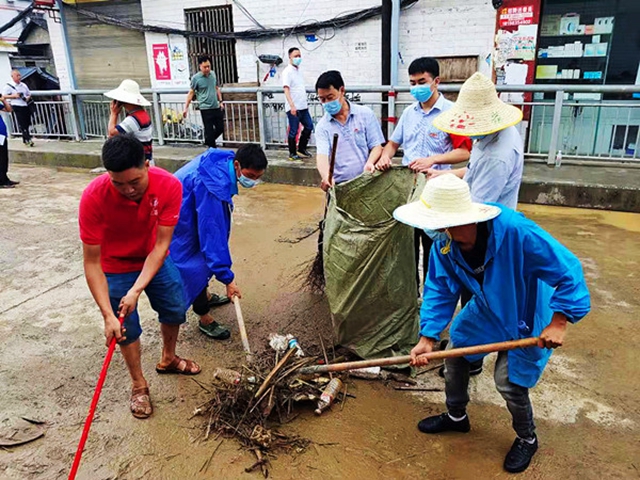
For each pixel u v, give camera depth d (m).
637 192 6.17
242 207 7.05
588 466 2.56
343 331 3.42
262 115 8.99
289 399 2.96
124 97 6.16
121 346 2.89
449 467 2.59
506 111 2.78
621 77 7.80
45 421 2.96
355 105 4.03
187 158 8.77
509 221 2.14
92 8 11.59
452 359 2.59
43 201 7.54
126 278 2.86
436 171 3.50
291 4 9.71
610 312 4.00
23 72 13.13
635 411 2.95
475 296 2.40
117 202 2.59
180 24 10.84
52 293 4.57
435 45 8.73
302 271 4.80
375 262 3.19
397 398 3.12
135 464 2.65
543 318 2.35
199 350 3.65
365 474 2.56
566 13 7.77
